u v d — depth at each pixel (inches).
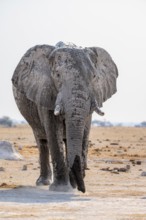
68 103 843.4
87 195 843.4
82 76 853.8
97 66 901.8
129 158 1534.2
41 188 925.2
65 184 884.6
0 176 1089.4
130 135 3006.9
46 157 989.2
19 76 917.8
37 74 902.4
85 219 656.4
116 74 921.5
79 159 832.3
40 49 910.4
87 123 883.4
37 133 982.4
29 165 1286.9
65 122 854.5
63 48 876.0
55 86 881.5
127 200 787.4
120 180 1033.5
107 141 2367.1
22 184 988.6
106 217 667.4
